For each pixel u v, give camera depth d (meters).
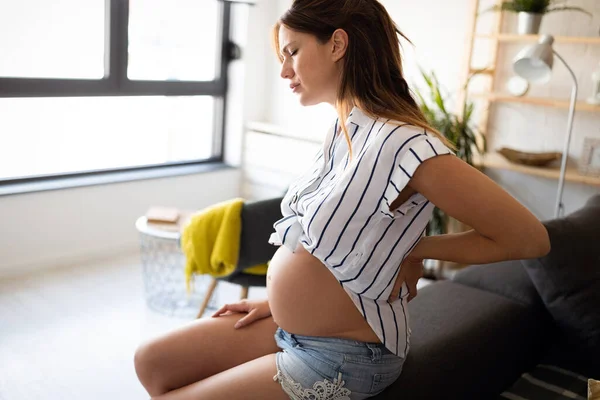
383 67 1.27
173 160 4.49
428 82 3.52
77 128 3.85
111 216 3.89
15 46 3.45
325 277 1.33
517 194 3.84
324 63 1.29
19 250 3.49
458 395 1.63
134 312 3.07
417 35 4.04
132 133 4.17
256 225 2.49
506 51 3.79
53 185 3.61
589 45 3.53
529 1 3.37
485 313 1.84
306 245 1.31
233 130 4.71
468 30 3.60
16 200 3.43
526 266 1.92
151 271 3.59
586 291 1.83
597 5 3.45
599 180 3.33
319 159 1.40
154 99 4.25
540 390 1.85
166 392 1.47
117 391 2.38
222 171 4.61
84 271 3.57
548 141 3.73
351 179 1.22
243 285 2.70
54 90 3.64
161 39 4.19
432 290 2.01
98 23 3.80
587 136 3.61
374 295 1.31
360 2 1.27
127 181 3.94
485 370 1.73
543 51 3.02
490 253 1.19
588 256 1.86
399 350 1.37
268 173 4.60
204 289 3.40
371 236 1.25
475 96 3.64
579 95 3.60
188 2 4.30
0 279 3.37
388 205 1.20
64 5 3.61
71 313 3.01
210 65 4.57
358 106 1.27
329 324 1.34
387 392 1.41
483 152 3.65
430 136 1.20
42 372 2.46
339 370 1.31
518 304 1.96
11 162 3.60
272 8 4.66
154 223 3.10
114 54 3.89
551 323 2.02
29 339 2.72
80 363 2.55
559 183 3.50
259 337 1.53
